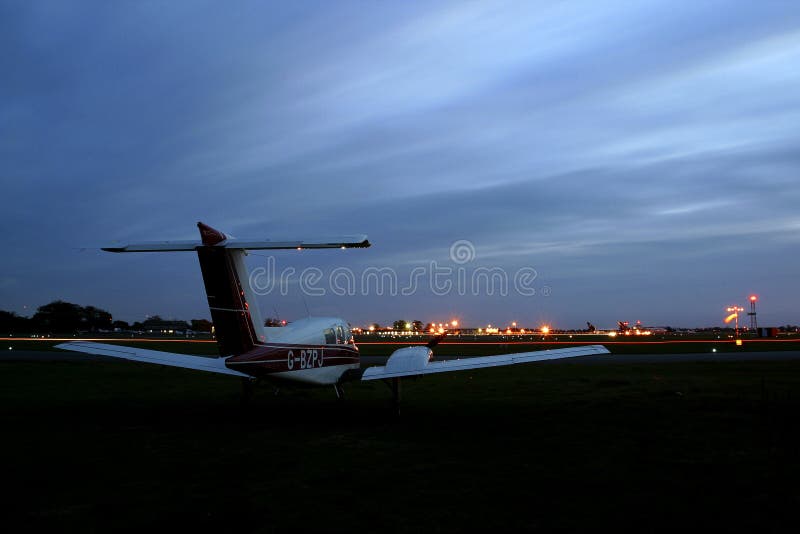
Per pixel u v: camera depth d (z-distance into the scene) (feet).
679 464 24.49
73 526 17.08
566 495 20.06
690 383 57.98
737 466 24.08
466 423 35.83
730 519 17.46
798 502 19.11
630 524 17.04
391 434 32.12
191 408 43.39
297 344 38.50
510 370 79.97
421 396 50.80
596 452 27.02
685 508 18.53
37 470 23.95
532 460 25.49
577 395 49.34
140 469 24.11
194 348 142.41
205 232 32.81
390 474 23.11
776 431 32.04
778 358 103.86
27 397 49.93
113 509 18.74
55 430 33.47
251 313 36.06
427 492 20.49
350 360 44.42
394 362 37.86
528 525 17.03
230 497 20.03
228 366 33.76
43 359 102.83
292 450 27.86
